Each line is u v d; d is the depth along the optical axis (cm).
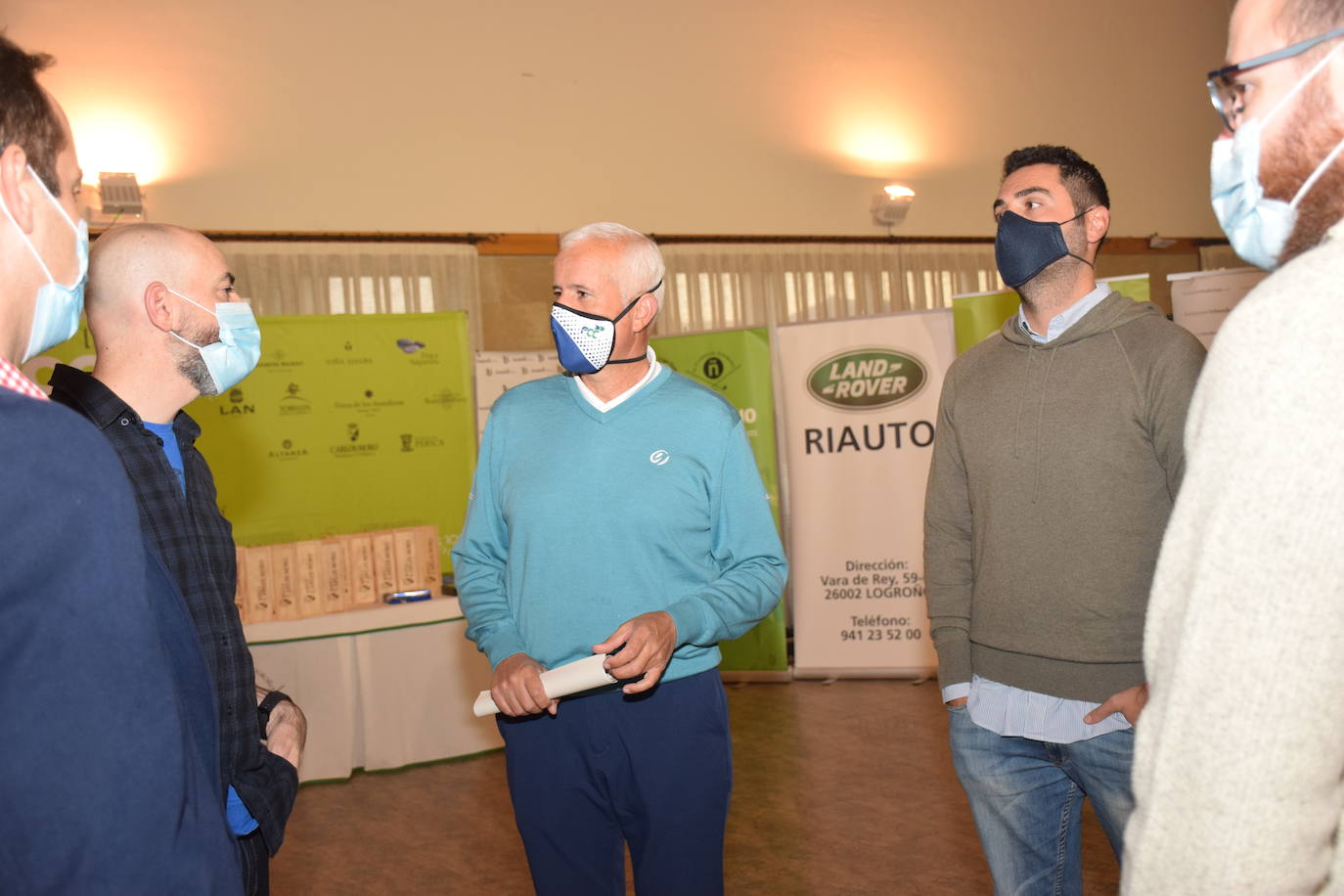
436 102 703
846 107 809
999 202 181
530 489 177
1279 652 64
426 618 445
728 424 181
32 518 71
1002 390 177
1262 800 64
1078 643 164
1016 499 171
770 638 582
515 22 723
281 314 659
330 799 407
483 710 173
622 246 180
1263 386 66
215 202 652
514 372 611
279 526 541
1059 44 877
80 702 72
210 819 84
